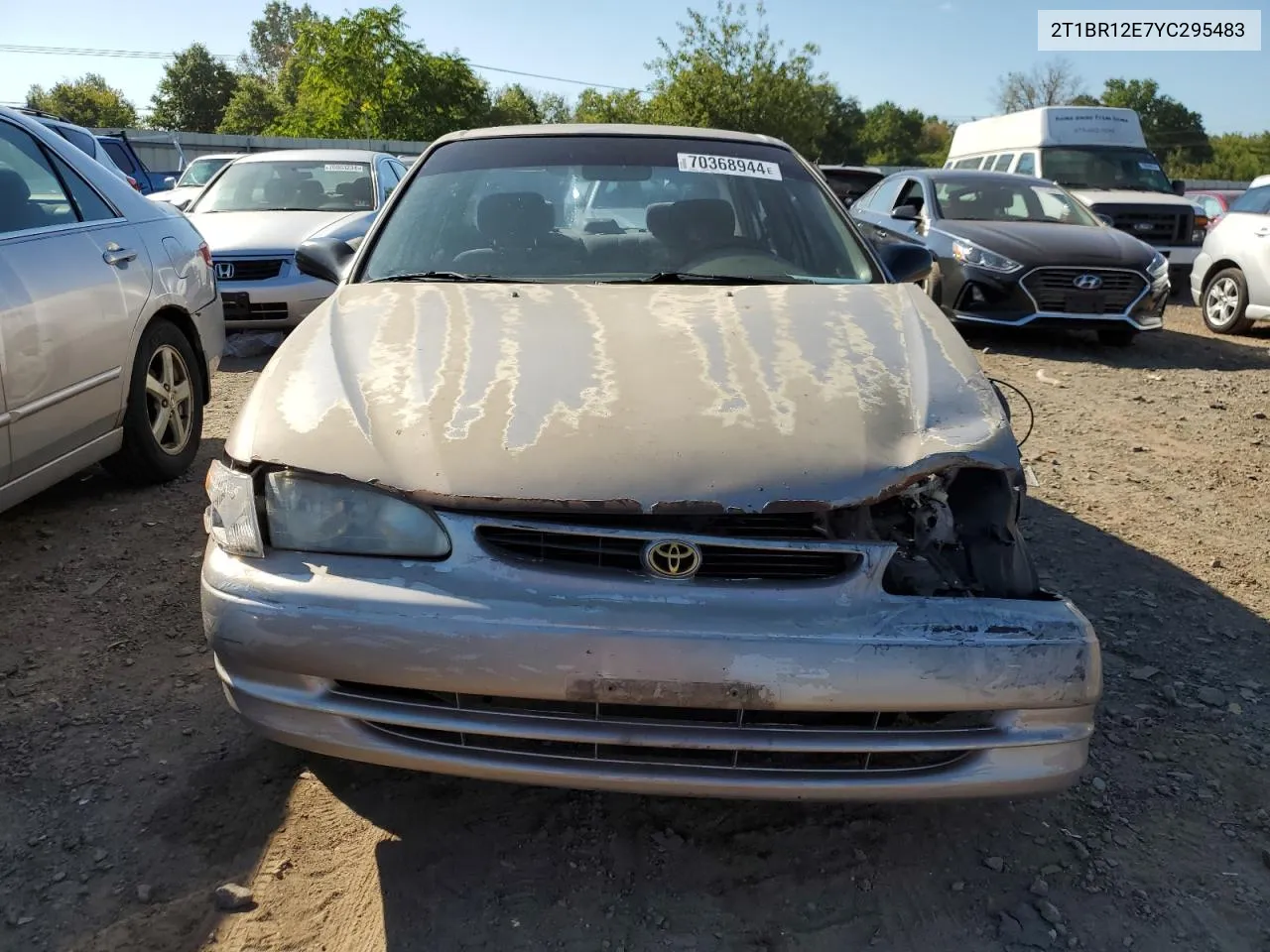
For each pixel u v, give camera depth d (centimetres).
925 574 200
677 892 204
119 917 190
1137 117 1353
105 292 360
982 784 187
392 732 193
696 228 319
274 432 202
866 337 244
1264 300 877
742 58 3350
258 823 218
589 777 186
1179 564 372
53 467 337
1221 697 279
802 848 217
